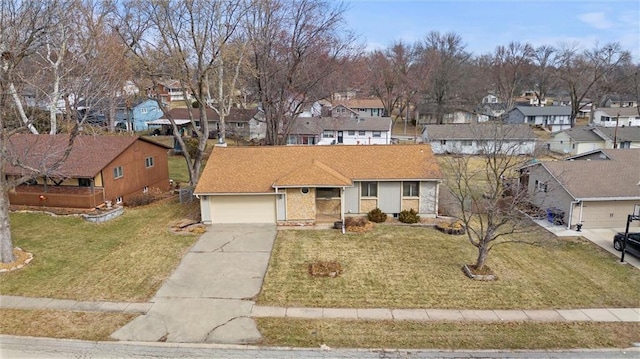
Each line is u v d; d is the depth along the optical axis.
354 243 19.97
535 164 25.48
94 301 14.48
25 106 23.47
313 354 11.70
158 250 19.05
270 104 34.31
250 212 22.52
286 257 18.33
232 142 50.56
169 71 29.52
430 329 12.95
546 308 14.29
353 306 14.31
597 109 69.62
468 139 48.12
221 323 13.20
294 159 24.00
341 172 23.16
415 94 70.31
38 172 17.86
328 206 24.00
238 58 30.83
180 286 15.63
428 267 17.44
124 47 28.94
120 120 58.69
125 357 11.48
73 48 24.83
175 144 45.66
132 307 14.12
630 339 12.49
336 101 76.25
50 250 18.72
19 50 16.61
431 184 23.22
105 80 30.09
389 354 11.71
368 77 68.44
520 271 17.23
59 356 11.46
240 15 29.22
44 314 13.55
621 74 74.62
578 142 46.81
